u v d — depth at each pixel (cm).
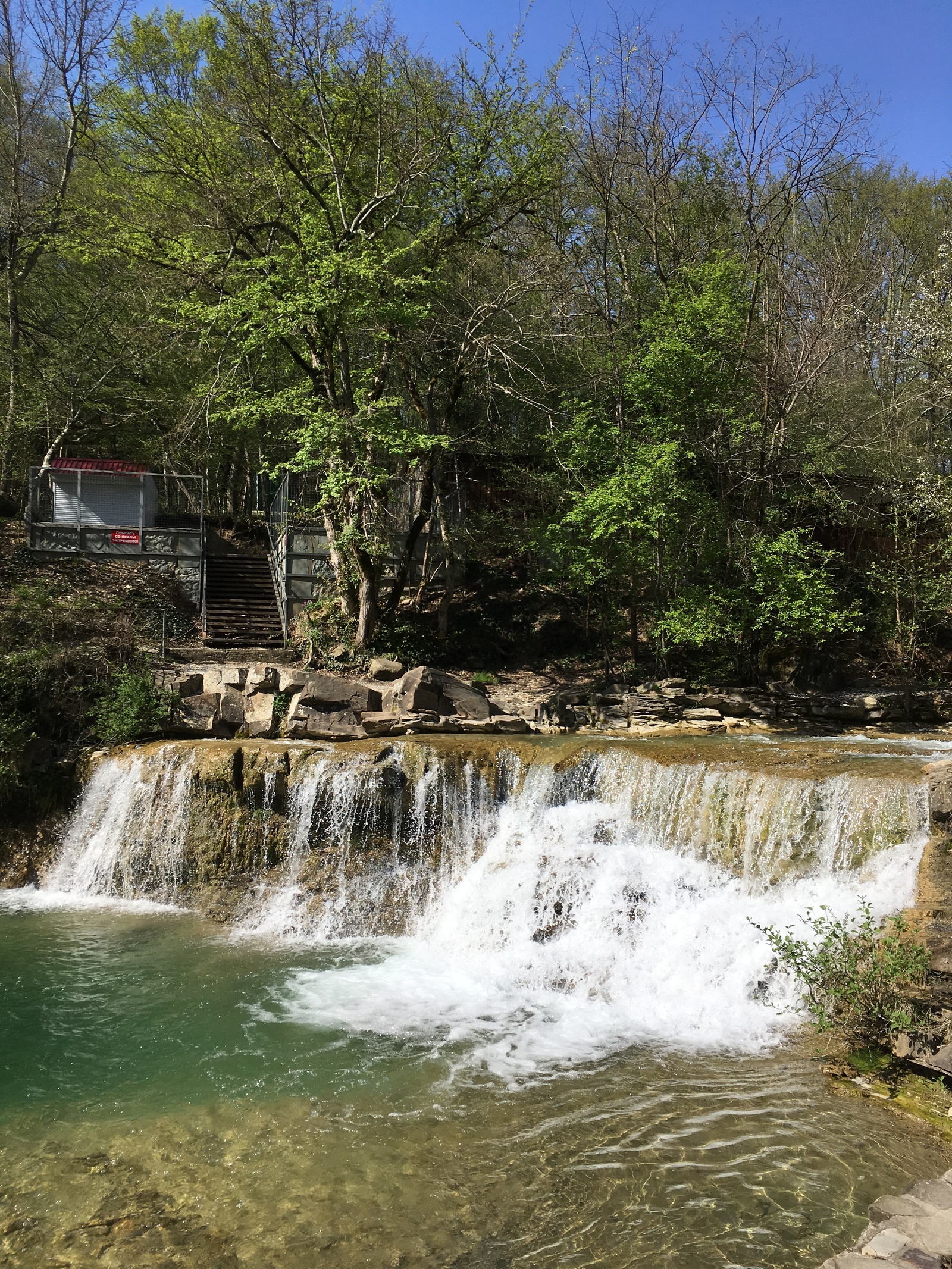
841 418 2197
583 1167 680
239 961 1128
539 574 2155
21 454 2867
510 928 1173
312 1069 841
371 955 1164
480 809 1388
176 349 2423
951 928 849
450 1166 683
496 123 1989
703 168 2212
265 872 1338
